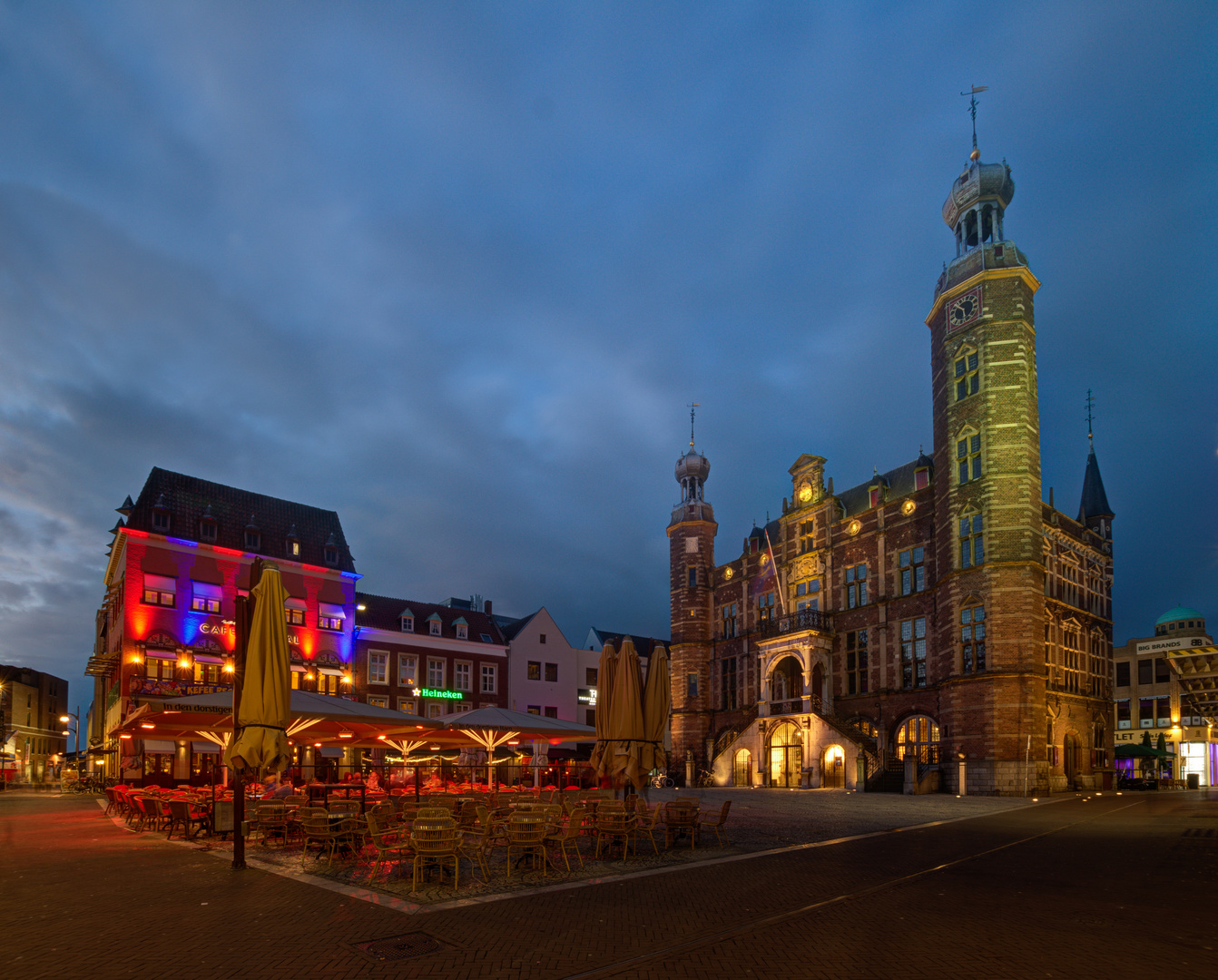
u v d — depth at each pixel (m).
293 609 50.06
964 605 36.06
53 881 11.99
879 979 7.04
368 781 29.86
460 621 58.56
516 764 26.02
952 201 40.75
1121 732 60.34
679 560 57.19
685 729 53.88
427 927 8.86
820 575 47.31
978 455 36.47
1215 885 11.32
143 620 44.34
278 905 10.09
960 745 35.28
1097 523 46.31
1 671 90.00
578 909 9.74
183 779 41.75
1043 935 8.45
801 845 15.78
